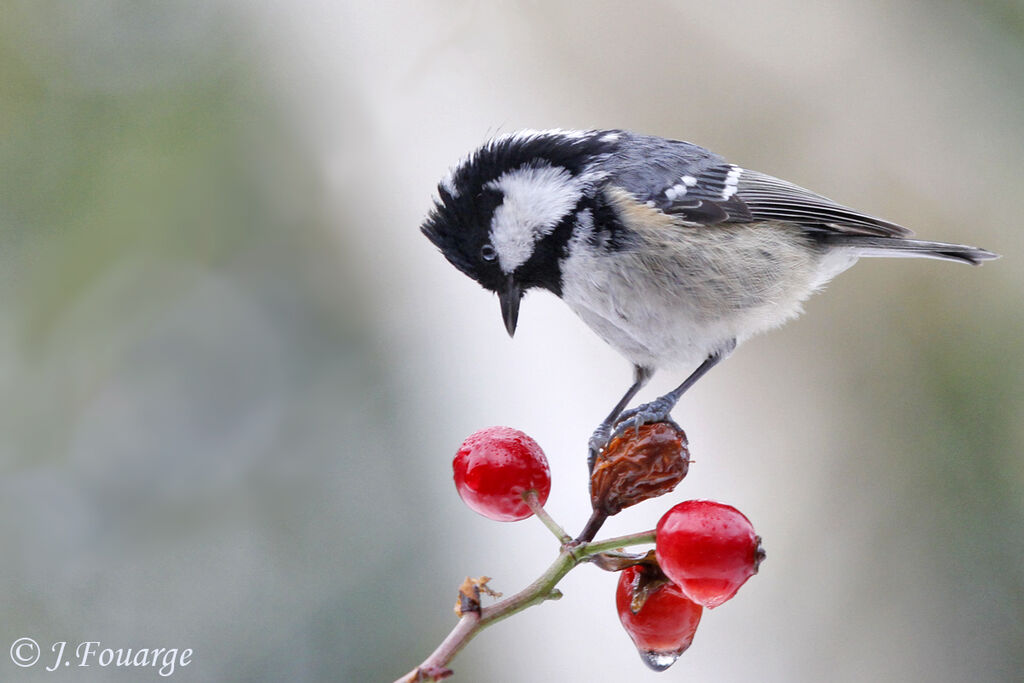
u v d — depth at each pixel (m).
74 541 2.42
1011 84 2.43
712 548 2.21
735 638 2.41
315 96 2.44
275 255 2.44
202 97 2.45
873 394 2.43
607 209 2.34
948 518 2.42
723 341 2.35
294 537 2.42
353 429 2.43
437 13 2.42
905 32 2.43
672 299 2.34
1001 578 2.41
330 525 2.42
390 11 2.43
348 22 2.43
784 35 2.42
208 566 2.42
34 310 2.44
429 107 2.42
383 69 2.43
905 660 2.41
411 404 2.43
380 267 2.44
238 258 2.44
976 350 2.43
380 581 2.42
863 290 2.43
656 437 2.27
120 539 2.42
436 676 2.07
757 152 2.43
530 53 2.42
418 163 2.43
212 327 2.43
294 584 2.42
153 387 2.43
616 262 2.34
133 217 2.44
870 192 2.43
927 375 2.43
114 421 2.43
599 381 2.41
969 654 2.41
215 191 2.44
